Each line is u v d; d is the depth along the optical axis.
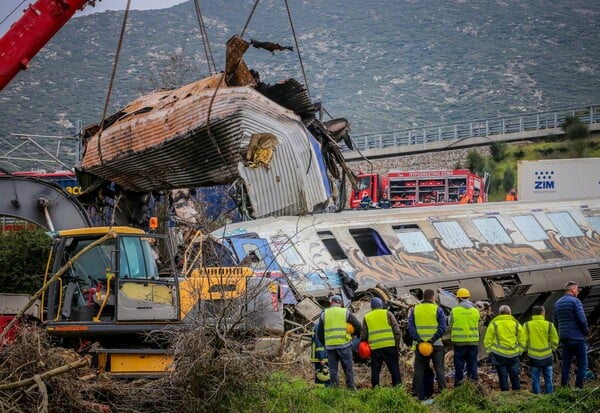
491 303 39.69
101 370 21.20
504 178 100.69
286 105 28.06
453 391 23.62
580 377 25.69
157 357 22.31
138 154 27.59
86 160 30.27
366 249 39.84
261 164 25.69
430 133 106.38
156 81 58.59
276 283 25.59
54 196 31.31
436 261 39.06
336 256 37.06
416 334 24.38
